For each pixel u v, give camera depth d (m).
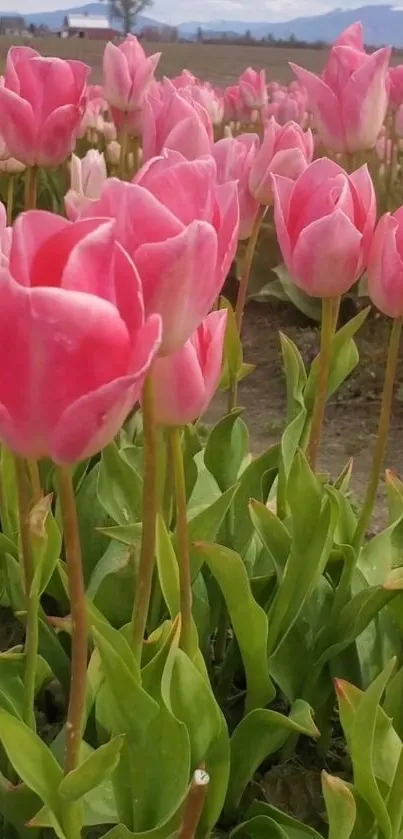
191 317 0.30
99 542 0.65
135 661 0.41
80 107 0.65
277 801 0.56
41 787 0.38
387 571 0.61
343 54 0.66
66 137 0.65
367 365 1.53
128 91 0.86
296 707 0.53
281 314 1.86
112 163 1.57
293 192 0.47
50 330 0.24
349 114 0.66
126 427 0.78
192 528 0.54
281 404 1.47
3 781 0.48
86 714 0.48
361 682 0.59
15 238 0.24
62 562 0.58
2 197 1.80
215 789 0.47
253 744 0.52
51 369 0.25
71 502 0.30
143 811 0.44
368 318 1.67
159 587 0.57
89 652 0.55
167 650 0.43
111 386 0.25
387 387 0.52
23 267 0.24
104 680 0.46
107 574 0.57
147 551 0.40
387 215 0.44
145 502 0.38
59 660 0.57
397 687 0.52
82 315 0.24
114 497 0.61
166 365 0.35
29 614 0.44
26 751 0.38
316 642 0.58
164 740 0.42
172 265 0.28
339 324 1.70
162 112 0.57
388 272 0.45
